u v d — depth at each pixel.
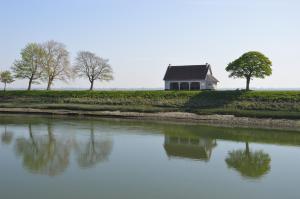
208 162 32.06
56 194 22.70
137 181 25.67
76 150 36.38
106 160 32.09
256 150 37.75
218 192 23.67
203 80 92.12
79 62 105.19
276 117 60.75
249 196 23.05
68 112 71.88
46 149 36.69
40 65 100.69
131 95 84.06
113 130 50.53
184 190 23.94
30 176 26.55
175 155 34.62
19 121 60.00
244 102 72.38
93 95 87.56
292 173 28.70
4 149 36.28
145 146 38.91
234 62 80.44
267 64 79.38
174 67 98.38
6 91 97.81
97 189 23.73
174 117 65.38
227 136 46.59
